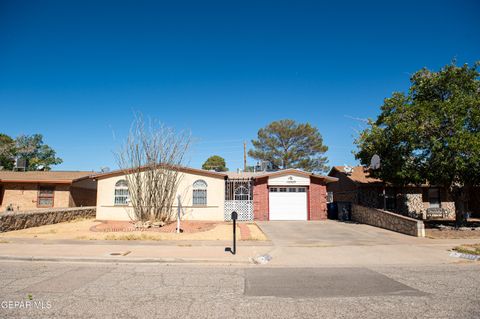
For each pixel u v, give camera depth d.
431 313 5.14
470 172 15.70
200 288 6.60
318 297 6.01
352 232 15.66
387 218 16.67
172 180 19.03
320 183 22.41
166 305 5.52
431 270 8.43
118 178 21.09
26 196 23.48
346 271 8.30
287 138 43.25
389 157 17.50
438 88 17.48
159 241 12.47
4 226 14.73
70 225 17.88
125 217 20.66
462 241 12.82
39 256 9.59
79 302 5.65
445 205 25.20
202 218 20.89
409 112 15.84
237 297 5.99
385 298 5.95
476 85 16.62
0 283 6.92
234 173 26.48
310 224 19.06
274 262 9.39
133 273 7.94
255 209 21.72
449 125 15.31
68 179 23.45
